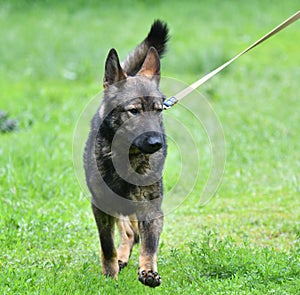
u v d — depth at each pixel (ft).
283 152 51.13
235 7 114.21
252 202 40.50
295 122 59.67
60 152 47.21
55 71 78.59
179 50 87.20
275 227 35.50
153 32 33.65
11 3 110.83
